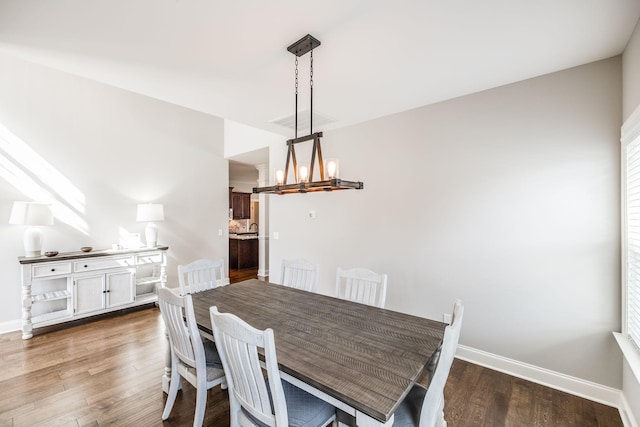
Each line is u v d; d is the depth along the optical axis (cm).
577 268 226
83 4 155
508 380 246
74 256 348
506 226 256
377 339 164
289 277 295
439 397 127
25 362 270
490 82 251
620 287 211
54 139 371
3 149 337
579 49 202
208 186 542
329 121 292
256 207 941
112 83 254
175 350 197
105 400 218
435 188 296
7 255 338
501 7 158
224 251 567
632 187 194
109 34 183
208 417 202
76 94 391
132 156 445
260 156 560
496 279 262
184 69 229
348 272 249
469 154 275
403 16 165
